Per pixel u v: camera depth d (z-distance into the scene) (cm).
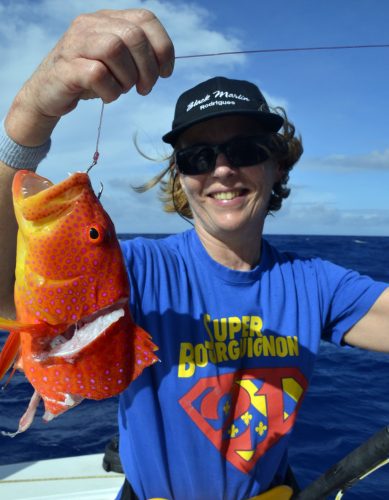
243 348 64
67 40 44
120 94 44
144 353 51
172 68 46
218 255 67
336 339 71
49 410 48
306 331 67
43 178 49
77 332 47
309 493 63
